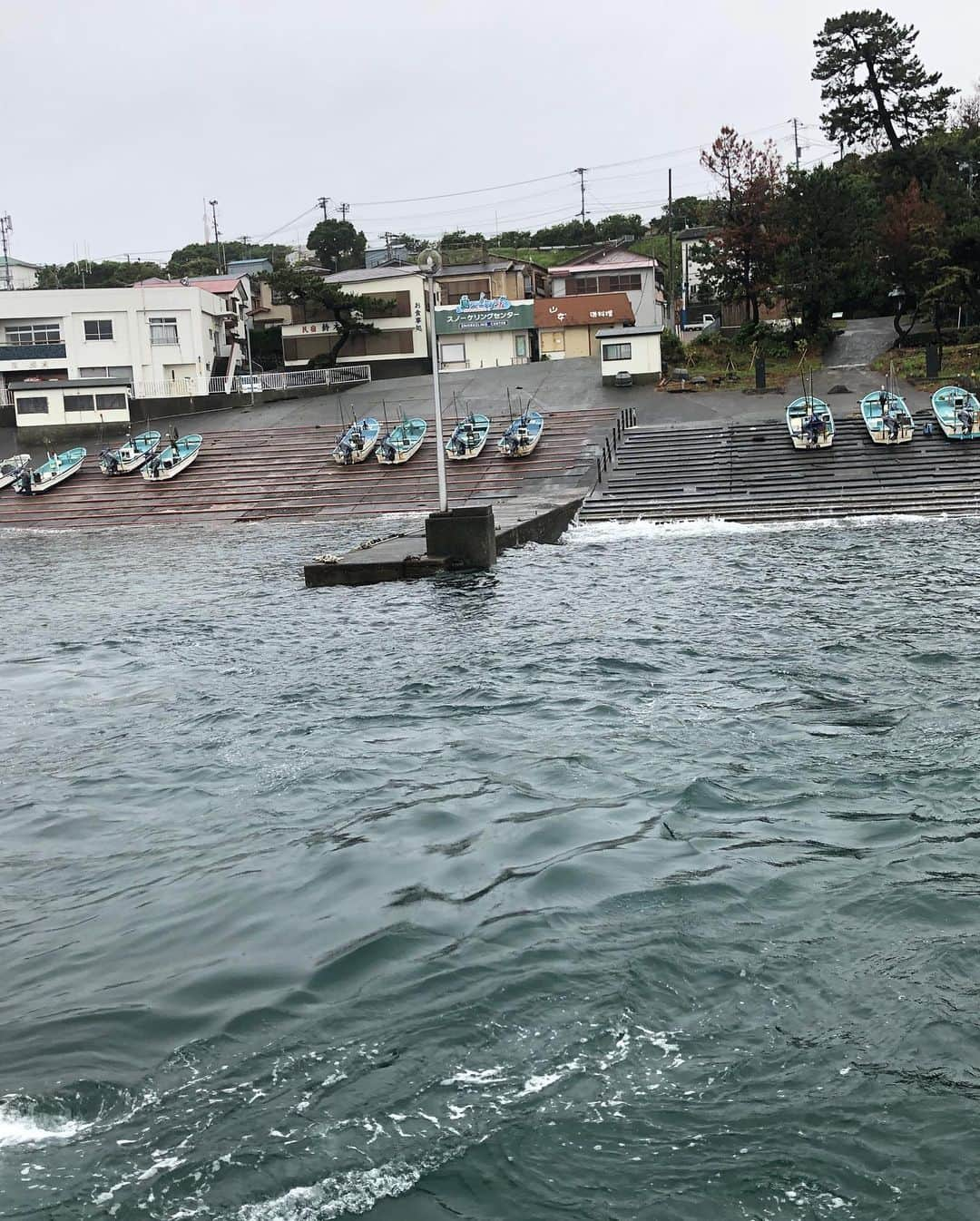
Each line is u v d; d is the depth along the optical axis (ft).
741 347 187.32
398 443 152.25
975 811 30.12
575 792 32.89
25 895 26.94
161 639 63.26
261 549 111.45
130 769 37.42
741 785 33.12
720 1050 18.94
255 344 240.32
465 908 24.59
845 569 79.05
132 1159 16.55
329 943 23.13
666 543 100.83
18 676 54.70
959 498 113.09
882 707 41.55
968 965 21.52
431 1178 16.07
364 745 39.11
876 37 224.94
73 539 134.41
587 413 158.92
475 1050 19.02
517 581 79.10
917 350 169.37
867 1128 16.90
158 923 24.64
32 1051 19.31
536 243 329.31
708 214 196.03
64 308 203.92
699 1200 15.58
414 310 226.38
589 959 22.03
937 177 197.26
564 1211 15.44
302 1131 17.08
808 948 22.39
